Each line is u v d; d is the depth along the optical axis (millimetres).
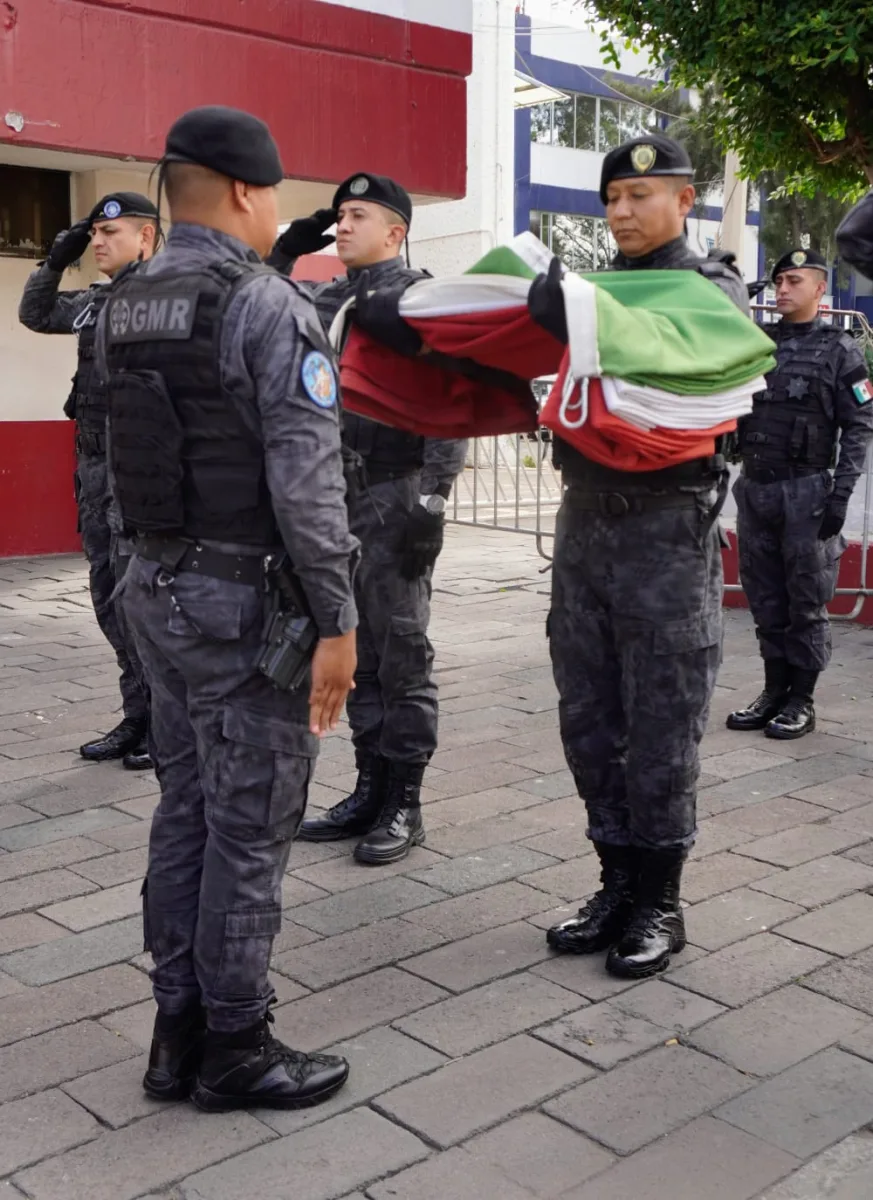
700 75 9797
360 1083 2562
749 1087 2553
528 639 6816
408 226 3699
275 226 2396
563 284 2438
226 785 2338
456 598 7992
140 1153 2334
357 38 8609
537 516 8586
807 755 4848
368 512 3621
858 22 8641
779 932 3264
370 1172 2275
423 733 3797
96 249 4309
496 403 3098
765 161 10484
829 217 27781
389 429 3602
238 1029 2424
